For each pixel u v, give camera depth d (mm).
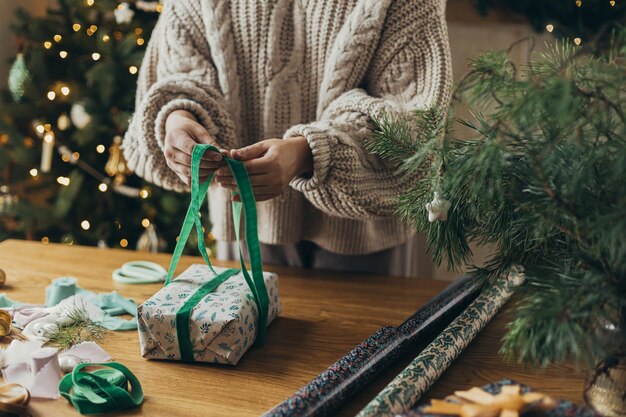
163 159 1218
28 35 2580
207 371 935
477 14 2715
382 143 925
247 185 945
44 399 852
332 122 1106
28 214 2547
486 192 785
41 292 1223
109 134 2525
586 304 648
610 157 703
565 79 648
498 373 914
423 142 876
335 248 1387
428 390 871
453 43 2787
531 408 653
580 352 633
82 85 2559
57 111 2604
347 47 1222
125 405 830
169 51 1321
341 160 1074
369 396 860
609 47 718
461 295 1108
